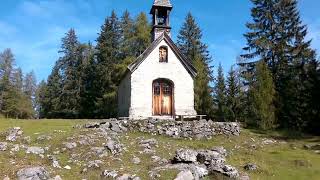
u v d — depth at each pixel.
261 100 39.88
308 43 49.50
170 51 34.88
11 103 77.25
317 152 27.72
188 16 63.16
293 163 23.50
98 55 61.75
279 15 51.94
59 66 71.00
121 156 20.53
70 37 71.25
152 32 37.50
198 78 50.69
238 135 31.50
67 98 65.50
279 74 49.25
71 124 28.55
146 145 23.30
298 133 38.38
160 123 29.75
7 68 81.75
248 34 52.81
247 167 21.12
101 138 22.75
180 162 18.92
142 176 16.62
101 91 59.66
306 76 46.00
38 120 31.02
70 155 19.62
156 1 36.56
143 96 33.69
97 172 17.23
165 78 34.41
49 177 15.40
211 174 18.47
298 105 45.53
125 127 29.03
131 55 54.28
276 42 51.22
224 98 55.88
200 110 51.00
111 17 62.31
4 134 22.84
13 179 14.41
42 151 19.28
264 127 39.09
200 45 63.06
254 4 53.19
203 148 25.64
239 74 53.78
